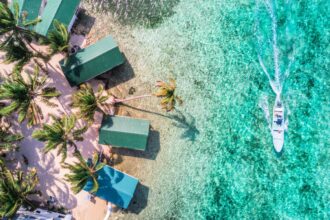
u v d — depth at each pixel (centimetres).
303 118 3061
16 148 3047
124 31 3111
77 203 3039
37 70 2764
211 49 3106
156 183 3058
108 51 2909
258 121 3070
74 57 2928
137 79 3091
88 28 3102
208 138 3072
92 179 2827
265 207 3044
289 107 3070
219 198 3066
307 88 3072
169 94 2716
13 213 2619
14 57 2727
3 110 2648
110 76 3091
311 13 3105
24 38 3008
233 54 3102
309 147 3048
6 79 2883
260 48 3091
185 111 3083
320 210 3016
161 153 3066
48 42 2734
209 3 3114
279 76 3086
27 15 2930
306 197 3030
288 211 3030
